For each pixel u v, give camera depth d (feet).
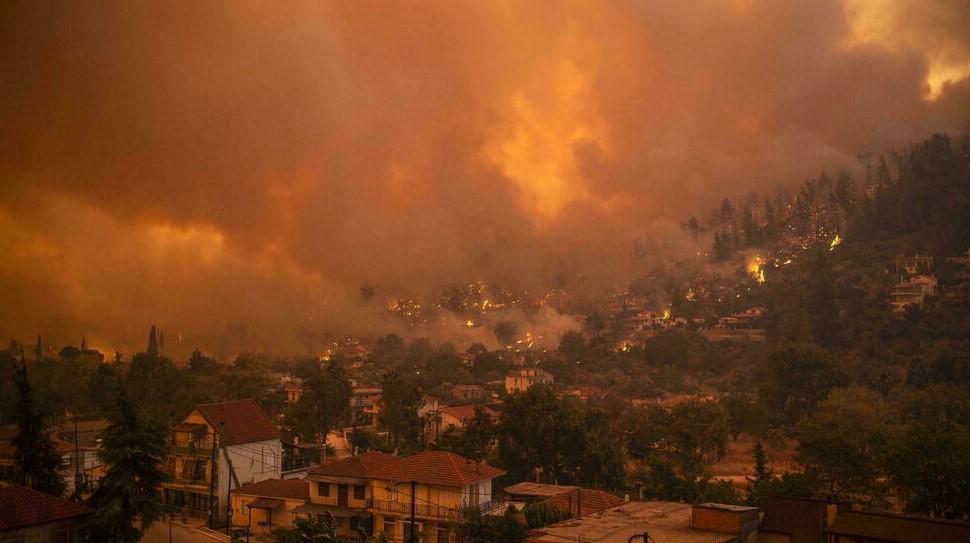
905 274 643.45
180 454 224.33
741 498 222.89
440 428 373.61
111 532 152.15
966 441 228.63
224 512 217.97
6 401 363.15
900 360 513.45
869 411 301.22
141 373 390.21
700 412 335.06
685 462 321.11
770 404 410.72
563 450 256.73
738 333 644.69
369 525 191.83
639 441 342.85
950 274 634.84
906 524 135.95
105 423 327.06
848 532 134.92
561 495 189.88
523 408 263.70
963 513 196.54
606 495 189.37
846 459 248.93
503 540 168.55
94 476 242.99
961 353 475.31
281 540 162.81
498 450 268.62
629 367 582.76
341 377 338.75
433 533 185.06
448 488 185.78
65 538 134.41
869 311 590.96
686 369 574.56
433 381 544.21
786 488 212.02
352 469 198.70
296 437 296.10
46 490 183.62
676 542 138.92
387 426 345.31
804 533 147.43
